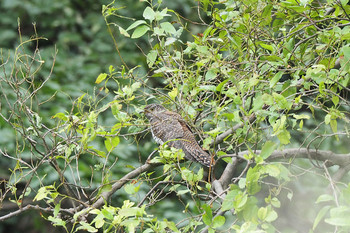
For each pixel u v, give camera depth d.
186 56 12.40
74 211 9.39
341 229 6.21
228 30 9.08
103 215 7.42
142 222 7.63
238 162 10.31
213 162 9.10
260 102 7.74
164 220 7.50
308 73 7.70
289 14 9.14
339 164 10.00
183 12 17.58
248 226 6.42
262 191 11.02
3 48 17.03
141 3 18.16
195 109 9.60
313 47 9.91
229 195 6.97
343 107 12.59
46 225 15.25
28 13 18.53
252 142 9.03
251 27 9.16
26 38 17.62
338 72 7.98
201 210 8.34
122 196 14.44
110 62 17.55
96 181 14.44
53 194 8.33
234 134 8.73
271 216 6.51
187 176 8.21
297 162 12.74
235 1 9.54
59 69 17.02
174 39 9.23
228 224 12.91
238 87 8.44
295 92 8.44
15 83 9.18
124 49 17.89
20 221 15.52
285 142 7.15
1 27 18.16
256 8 9.02
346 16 8.99
